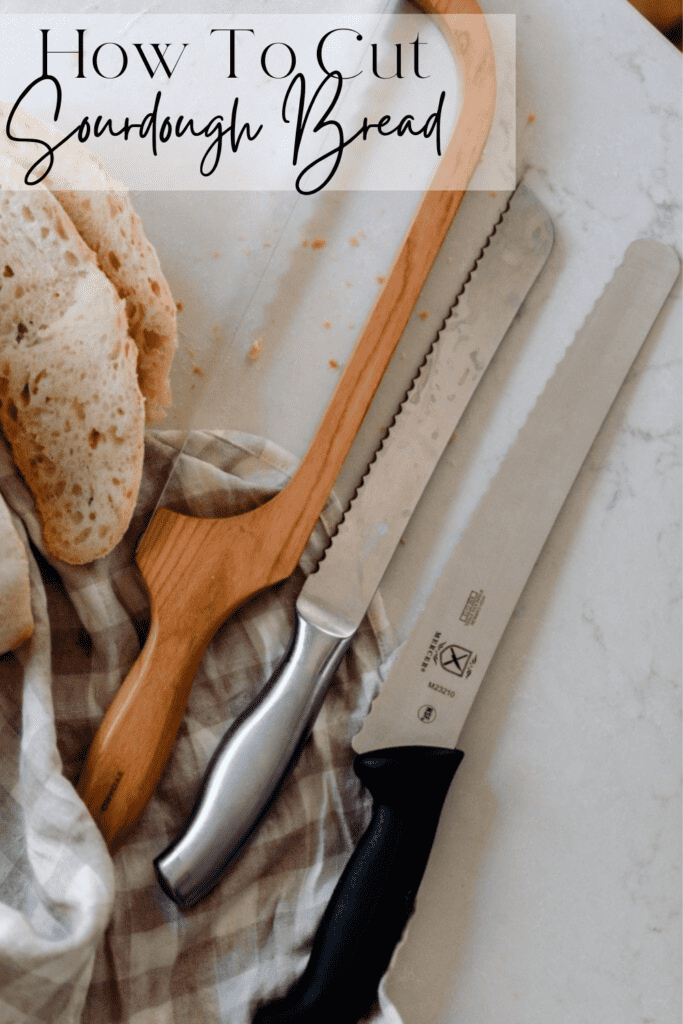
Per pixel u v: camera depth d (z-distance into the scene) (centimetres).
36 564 53
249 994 52
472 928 56
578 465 56
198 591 53
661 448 59
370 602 55
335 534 55
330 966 51
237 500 55
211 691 55
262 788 52
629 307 57
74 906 49
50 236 50
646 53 60
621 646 58
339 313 57
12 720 52
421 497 57
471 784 57
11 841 52
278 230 57
